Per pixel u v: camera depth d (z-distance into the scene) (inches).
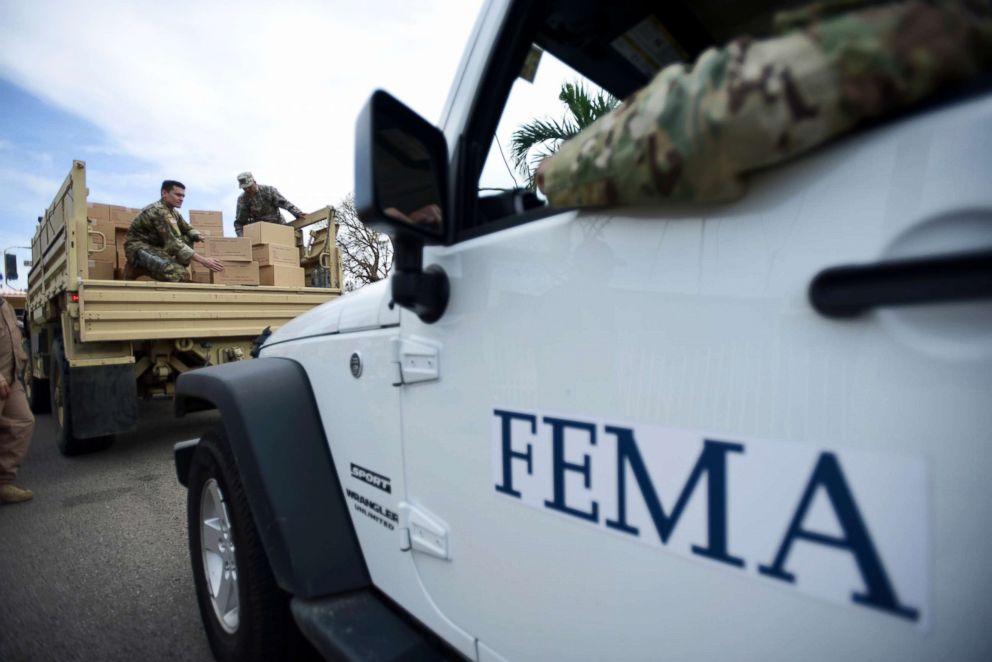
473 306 42.3
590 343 34.0
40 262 258.8
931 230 21.0
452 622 47.4
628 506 32.6
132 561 120.1
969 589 20.9
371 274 833.5
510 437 39.9
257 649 68.9
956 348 20.7
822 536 24.5
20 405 157.4
